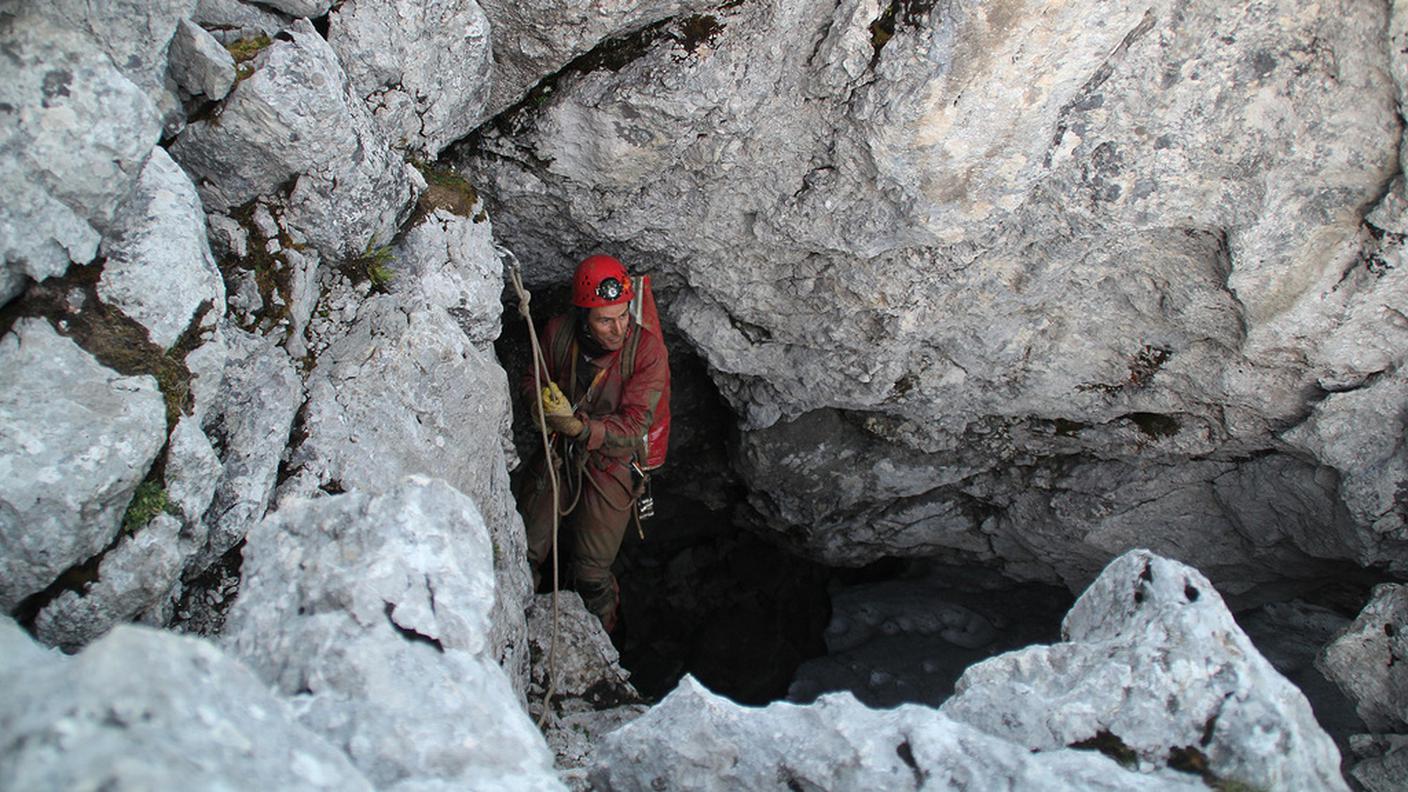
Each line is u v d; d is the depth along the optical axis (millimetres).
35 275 2289
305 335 3164
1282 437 4258
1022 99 3312
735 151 3781
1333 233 3592
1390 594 3881
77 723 1459
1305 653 5164
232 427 2834
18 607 2346
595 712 4285
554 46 3498
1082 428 4844
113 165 2318
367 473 3057
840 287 4246
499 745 1984
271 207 2994
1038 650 2404
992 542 5703
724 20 3488
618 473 4688
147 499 2449
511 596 3898
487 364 3506
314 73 2750
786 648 6496
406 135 3389
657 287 4707
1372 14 3191
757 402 5113
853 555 6059
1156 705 2207
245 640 2160
